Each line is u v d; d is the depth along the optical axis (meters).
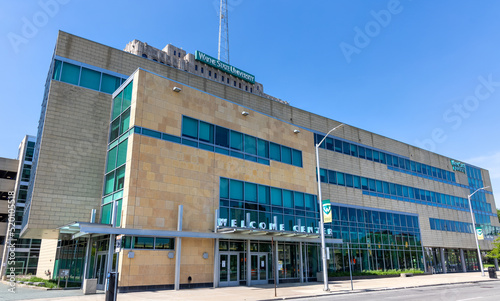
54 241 33.50
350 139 44.16
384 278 37.28
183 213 23.11
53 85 25.11
